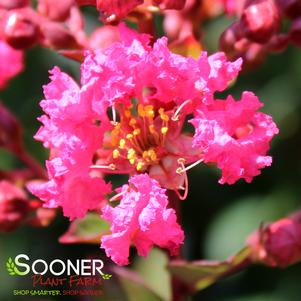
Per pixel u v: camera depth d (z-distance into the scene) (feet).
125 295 0.69
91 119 0.52
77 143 0.52
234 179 0.51
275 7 0.61
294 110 0.84
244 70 0.65
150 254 0.80
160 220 0.51
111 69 0.51
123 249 0.51
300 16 0.63
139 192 0.51
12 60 0.72
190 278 0.65
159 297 0.69
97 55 0.52
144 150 0.56
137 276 0.69
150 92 0.56
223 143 0.51
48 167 0.52
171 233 0.51
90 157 0.52
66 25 0.66
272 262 0.64
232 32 0.61
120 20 0.54
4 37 0.61
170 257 0.64
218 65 0.52
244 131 0.54
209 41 0.83
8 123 0.68
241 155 0.51
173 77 0.51
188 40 0.59
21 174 0.68
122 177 0.82
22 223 0.66
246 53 0.64
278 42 0.64
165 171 0.55
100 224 0.64
